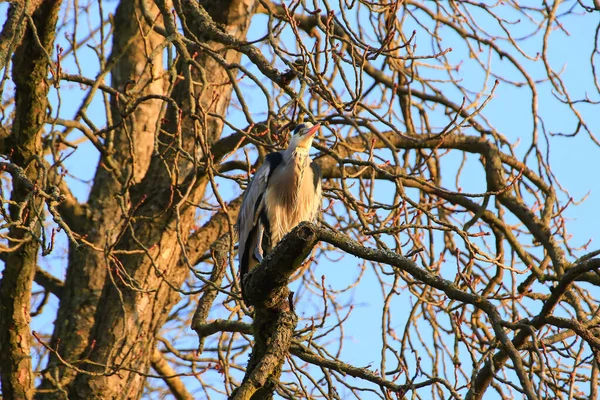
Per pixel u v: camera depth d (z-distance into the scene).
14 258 11.76
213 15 15.00
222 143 14.10
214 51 11.37
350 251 7.94
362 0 11.30
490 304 7.95
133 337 14.23
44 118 11.80
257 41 11.05
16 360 12.27
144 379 14.62
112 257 11.20
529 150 14.74
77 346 14.67
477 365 9.62
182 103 14.77
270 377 8.13
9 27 10.28
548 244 13.41
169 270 14.59
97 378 14.11
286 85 11.01
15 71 11.48
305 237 7.80
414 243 12.41
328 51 10.27
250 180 11.84
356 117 11.47
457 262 10.72
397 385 10.15
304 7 10.99
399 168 11.08
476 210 14.54
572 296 11.90
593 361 9.55
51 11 11.16
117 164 14.34
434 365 13.31
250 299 8.26
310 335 10.97
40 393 14.15
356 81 10.38
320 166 13.31
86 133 13.46
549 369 8.20
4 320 12.13
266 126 11.37
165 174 14.73
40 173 11.12
